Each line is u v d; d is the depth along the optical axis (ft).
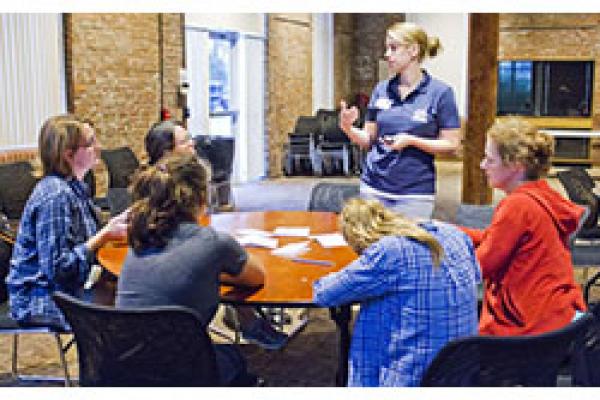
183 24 28.37
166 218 7.30
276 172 38.04
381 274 6.71
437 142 11.60
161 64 27.04
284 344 11.82
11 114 19.70
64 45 22.09
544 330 7.55
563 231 7.72
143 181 7.45
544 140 7.74
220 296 7.89
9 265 10.49
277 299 7.86
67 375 9.98
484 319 7.98
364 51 47.34
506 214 7.62
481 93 23.13
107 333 7.00
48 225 9.07
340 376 8.95
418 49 11.55
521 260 7.63
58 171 9.40
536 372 6.43
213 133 32.58
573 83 42.45
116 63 24.47
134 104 25.58
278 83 37.45
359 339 7.02
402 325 6.77
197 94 30.27
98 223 10.15
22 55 20.12
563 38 42.19
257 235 11.04
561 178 15.26
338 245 10.44
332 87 44.57
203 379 7.19
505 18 43.01
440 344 6.73
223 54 33.09
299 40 39.55
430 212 12.02
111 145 24.49
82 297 9.48
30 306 9.40
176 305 7.14
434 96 11.63
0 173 15.33
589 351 7.11
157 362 7.11
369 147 12.42
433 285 6.72
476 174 23.57
